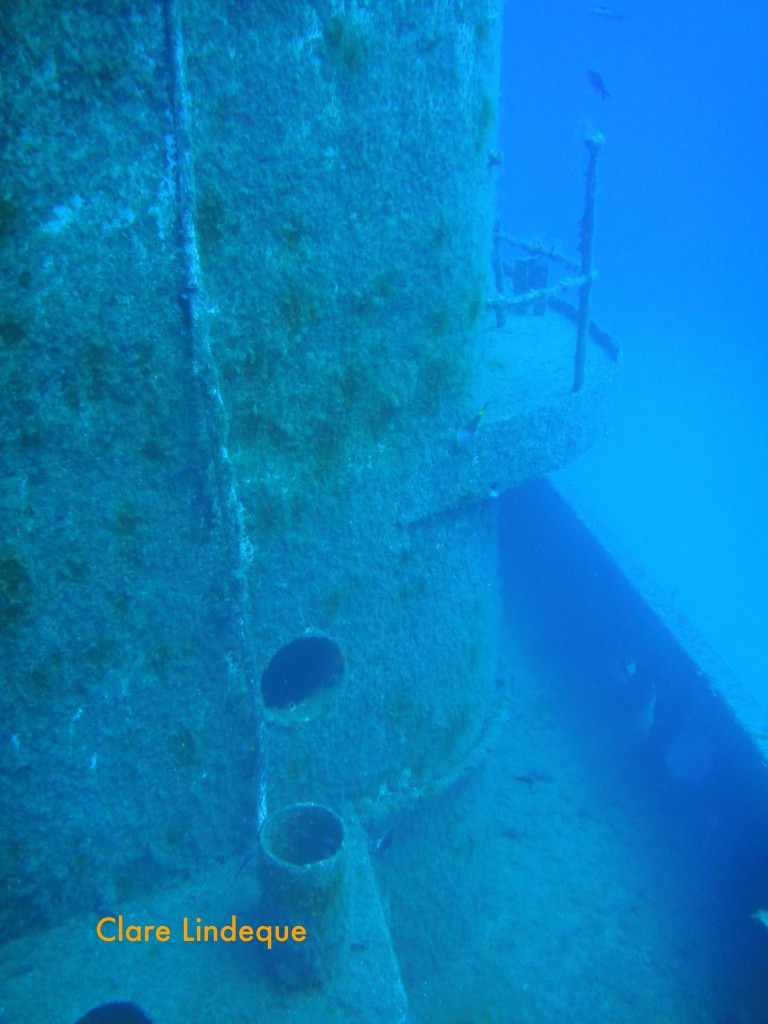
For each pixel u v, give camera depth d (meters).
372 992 2.62
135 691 2.78
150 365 2.46
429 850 3.78
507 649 7.20
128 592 2.67
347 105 2.65
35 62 2.03
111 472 2.51
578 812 5.35
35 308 2.23
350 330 2.95
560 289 3.96
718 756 4.94
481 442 3.64
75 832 2.81
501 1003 3.94
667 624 5.64
